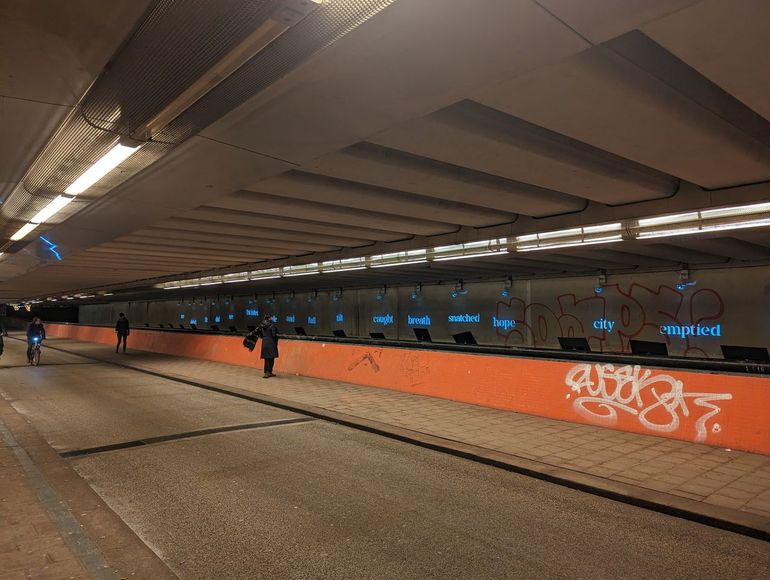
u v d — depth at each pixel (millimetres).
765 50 4719
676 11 3732
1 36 4148
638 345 17047
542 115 6316
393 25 3846
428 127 6664
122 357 21891
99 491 5602
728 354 14398
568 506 5164
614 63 5277
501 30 3957
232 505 5195
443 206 12055
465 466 6500
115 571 3754
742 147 7707
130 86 4859
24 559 3793
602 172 8930
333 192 10180
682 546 4281
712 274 19922
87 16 3891
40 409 10375
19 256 17328
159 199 9312
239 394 11844
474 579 3746
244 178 8062
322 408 9922
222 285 33375
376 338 30219
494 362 10117
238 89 4820
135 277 29188
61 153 6836
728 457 6457
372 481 5941
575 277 24188
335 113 5559
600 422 8195
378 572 3852
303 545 4305
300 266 23391
